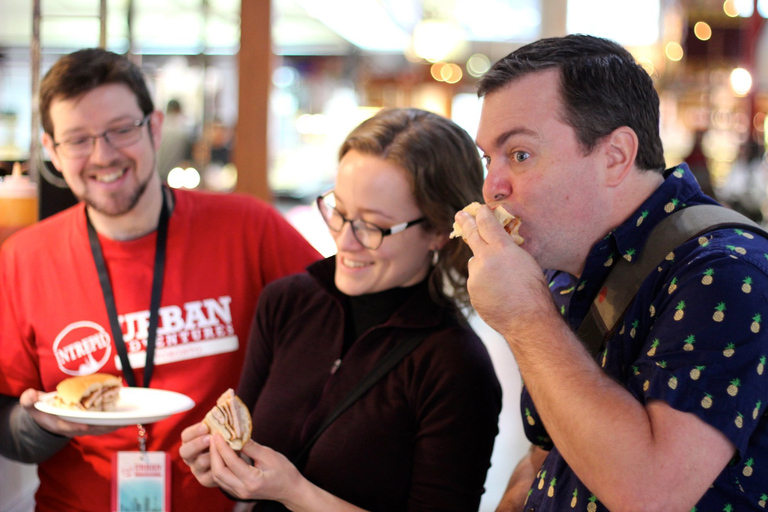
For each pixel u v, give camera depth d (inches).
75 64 70.9
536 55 45.0
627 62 45.2
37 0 104.7
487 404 55.9
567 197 44.1
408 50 453.7
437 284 59.5
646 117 45.1
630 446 36.0
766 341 36.9
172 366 76.7
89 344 76.2
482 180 61.6
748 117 335.0
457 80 538.9
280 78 510.9
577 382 38.5
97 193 73.0
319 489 54.1
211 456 53.2
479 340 59.1
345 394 58.5
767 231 42.8
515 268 42.1
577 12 412.2
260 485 52.2
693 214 43.6
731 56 356.5
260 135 155.3
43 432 69.7
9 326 77.1
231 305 79.7
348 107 513.0
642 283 43.3
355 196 58.0
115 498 73.5
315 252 85.4
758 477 38.9
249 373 66.6
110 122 71.2
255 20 153.2
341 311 61.6
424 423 55.5
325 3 286.0
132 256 77.1
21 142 144.2
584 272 46.2
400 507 56.6
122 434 74.3
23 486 91.3
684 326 38.1
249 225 81.7
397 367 57.6
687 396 36.2
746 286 37.7
